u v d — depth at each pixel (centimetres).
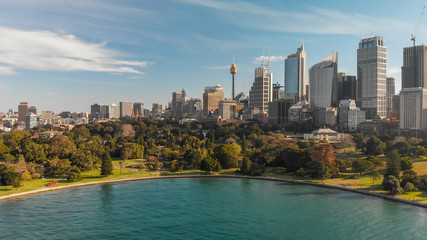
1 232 14312
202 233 14300
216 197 19925
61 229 14675
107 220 15812
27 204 18362
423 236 13812
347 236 13925
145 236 13950
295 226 15062
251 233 14300
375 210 17012
